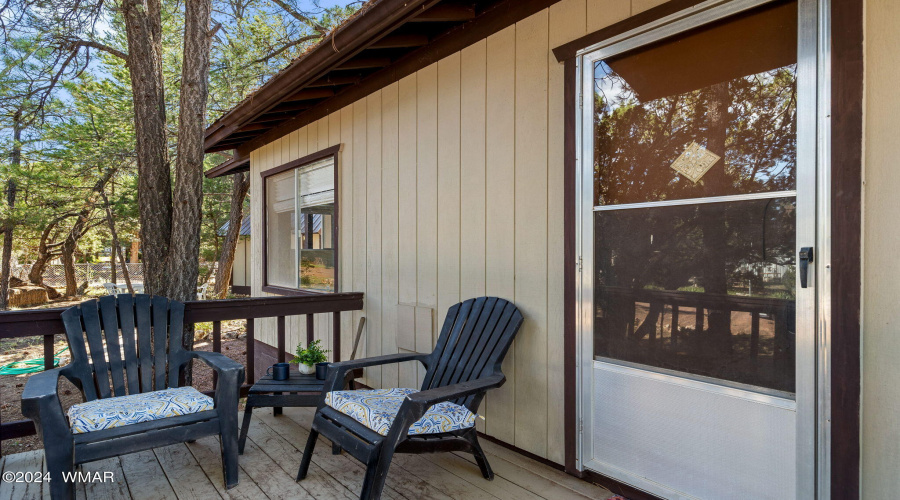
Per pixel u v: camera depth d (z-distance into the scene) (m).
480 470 2.33
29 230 11.03
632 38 2.04
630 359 2.05
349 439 2.00
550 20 2.41
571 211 2.26
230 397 2.21
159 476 2.28
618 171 2.11
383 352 3.62
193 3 3.93
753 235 1.72
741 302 1.74
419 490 2.13
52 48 6.29
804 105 1.60
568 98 2.28
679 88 1.92
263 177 5.48
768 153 1.69
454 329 2.68
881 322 1.47
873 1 1.49
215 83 9.17
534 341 2.47
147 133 3.98
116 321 2.55
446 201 3.04
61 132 9.08
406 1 2.34
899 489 1.44
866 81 1.50
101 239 13.80
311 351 2.98
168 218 4.07
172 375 2.61
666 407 1.93
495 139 2.70
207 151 5.99
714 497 1.80
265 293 5.39
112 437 1.95
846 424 1.51
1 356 6.98
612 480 2.11
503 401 2.65
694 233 1.87
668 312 1.94
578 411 2.23
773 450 1.66
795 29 1.63
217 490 2.15
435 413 2.09
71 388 5.55
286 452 2.56
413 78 3.32
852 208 1.50
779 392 1.65
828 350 1.54
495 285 2.69
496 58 2.70
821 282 1.56
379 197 3.66
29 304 12.59
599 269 2.17
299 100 4.21
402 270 3.42
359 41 2.74
